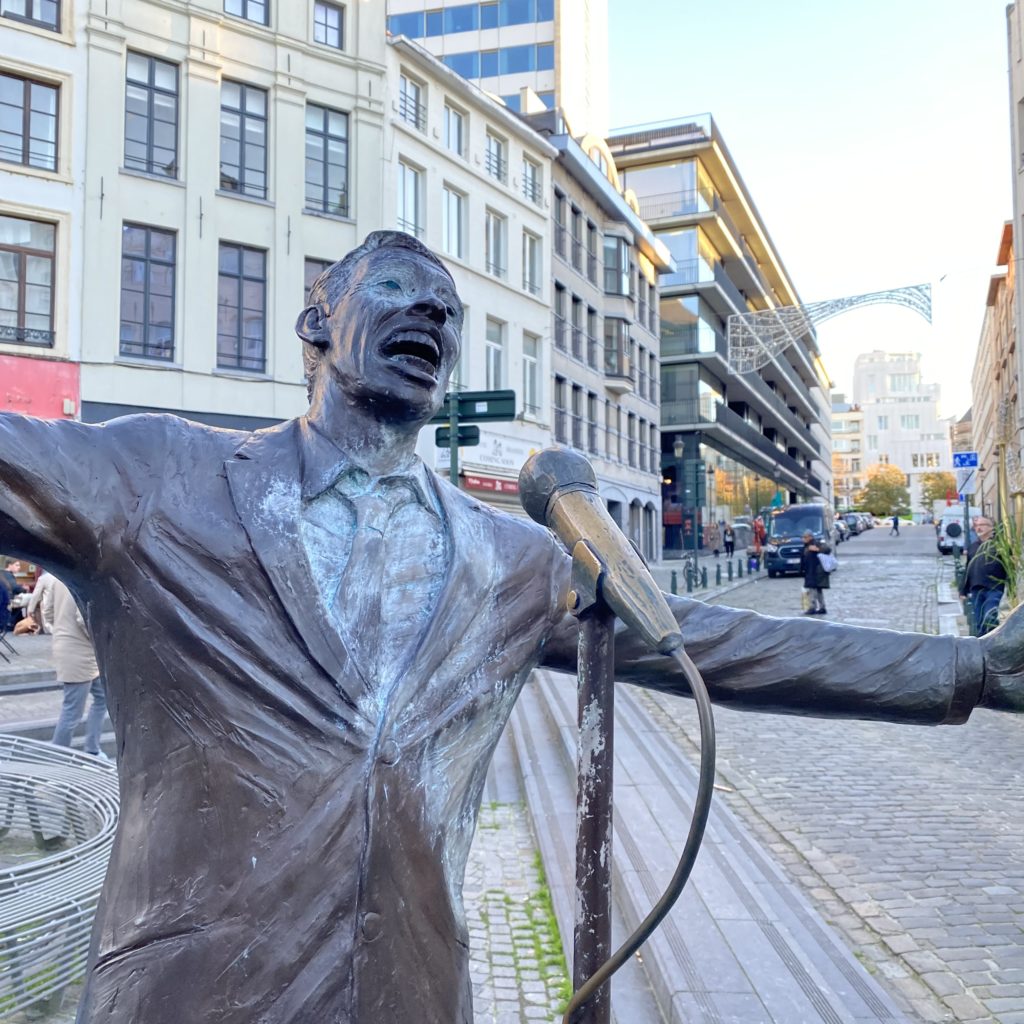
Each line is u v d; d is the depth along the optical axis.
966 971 3.61
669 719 8.38
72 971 2.58
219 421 16.38
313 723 1.06
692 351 39.59
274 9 17.12
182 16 16.11
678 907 3.75
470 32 37.91
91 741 5.58
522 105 28.09
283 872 1.02
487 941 3.84
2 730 5.67
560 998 3.37
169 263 16.05
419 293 1.19
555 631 1.28
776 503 50.31
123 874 1.06
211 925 1.01
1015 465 18.30
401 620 1.15
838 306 20.14
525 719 7.67
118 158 15.42
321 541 1.14
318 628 1.08
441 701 1.14
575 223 27.58
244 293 16.89
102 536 1.05
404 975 1.06
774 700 1.26
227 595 1.07
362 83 18.08
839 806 5.80
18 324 14.73
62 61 14.91
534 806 5.37
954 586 21.00
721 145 42.25
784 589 22.92
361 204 18.08
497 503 21.52
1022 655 1.26
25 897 2.61
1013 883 4.51
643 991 3.30
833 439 123.31
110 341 15.31
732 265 46.50
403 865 1.07
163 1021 1.00
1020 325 20.38
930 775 6.57
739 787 6.22
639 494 32.22
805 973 3.21
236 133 16.88
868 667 1.24
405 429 1.18
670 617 1.07
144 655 1.06
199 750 1.04
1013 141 20.73
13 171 14.48
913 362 120.50
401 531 1.20
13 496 0.99
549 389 24.28
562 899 4.05
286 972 1.00
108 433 1.11
